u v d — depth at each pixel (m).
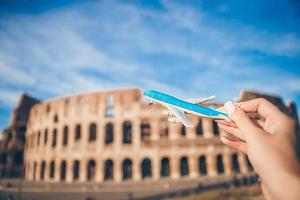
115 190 40.53
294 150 1.65
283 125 1.81
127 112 48.91
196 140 46.47
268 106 1.99
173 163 45.69
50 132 53.84
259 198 22.72
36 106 60.12
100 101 50.75
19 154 65.06
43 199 37.50
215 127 50.09
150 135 50.09
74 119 51.38
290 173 1.54
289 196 1.47
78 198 37.44
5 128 65.88
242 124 1.87
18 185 46.91
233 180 34.22
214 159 45.62
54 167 55.38
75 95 52.91
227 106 2.04
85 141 49.38
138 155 46.69
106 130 52.44
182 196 31.52
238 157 46.09
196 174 44.75
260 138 1.71
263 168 1.63
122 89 50.47
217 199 24.38
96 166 47.50
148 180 45.03
